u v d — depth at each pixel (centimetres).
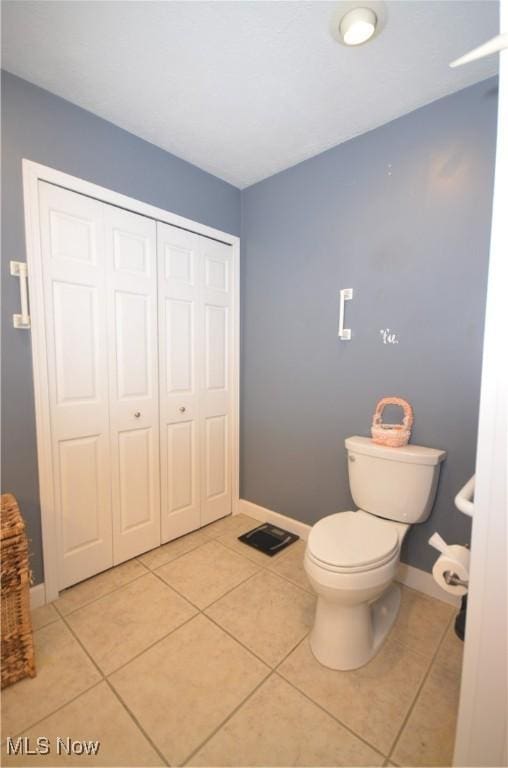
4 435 143
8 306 140
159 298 195
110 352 176
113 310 175
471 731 77
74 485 166
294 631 142
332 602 124
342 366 191
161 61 130
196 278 213
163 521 207
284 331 218
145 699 113
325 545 129
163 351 200
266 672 123
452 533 157
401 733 103
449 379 155
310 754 98
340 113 159
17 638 118
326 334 196
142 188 181
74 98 150
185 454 217
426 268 158
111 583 171
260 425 238
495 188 67
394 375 171
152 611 152
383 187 169
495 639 73
